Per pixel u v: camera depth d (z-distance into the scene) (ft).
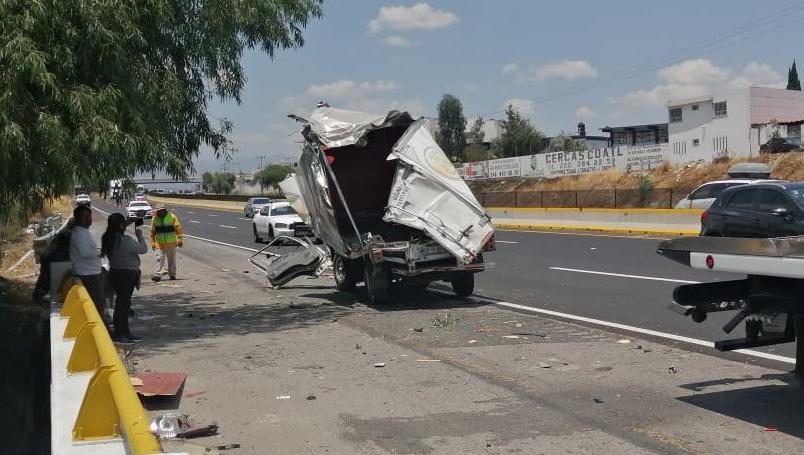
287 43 42.01
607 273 56.95
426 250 44.09
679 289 22.56
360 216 49.93
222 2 37.83
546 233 106.01
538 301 45.09
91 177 31.22
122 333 34.73
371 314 41.81
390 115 44.93
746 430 20.02
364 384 26.03
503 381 25.94
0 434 25.50
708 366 27.35
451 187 43.75
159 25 35.40
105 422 12.80
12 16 28.17
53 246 39.81
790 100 198.49
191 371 28.48
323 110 47.85
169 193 366.63
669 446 18.92
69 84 30.48
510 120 294.25
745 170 89.25
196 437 20.58
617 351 30.32
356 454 19.03
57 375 17.06
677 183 159.53
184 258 82.94
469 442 19.71
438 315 40.83
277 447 19.70
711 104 201.77
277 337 35.40
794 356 28.17
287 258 55.01
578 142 286.25
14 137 27.25
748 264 19.84
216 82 40.34
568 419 21.43
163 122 35.19
